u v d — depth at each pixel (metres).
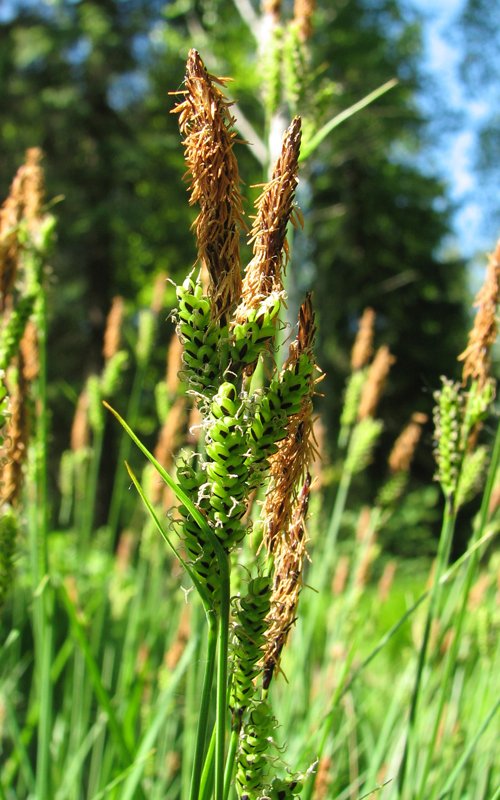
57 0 1.79
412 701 0.19
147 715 0.29
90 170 1.81
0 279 0.18
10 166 1.78
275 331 0.12
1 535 0.18
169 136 1.80
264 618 0.13
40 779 0.23
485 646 0.29
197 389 0.12
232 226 0.12
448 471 0.19
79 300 1.86
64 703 0.34
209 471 0.11
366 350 0.36
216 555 0.12
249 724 0.13
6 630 0.48
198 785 0.12
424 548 1.44
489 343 0.18
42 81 1.84
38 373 0.22
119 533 1.17
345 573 0.39
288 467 0.13
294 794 0.13
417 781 0.26
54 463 1.60
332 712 0.20
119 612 0.41
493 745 0.27
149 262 1.87
